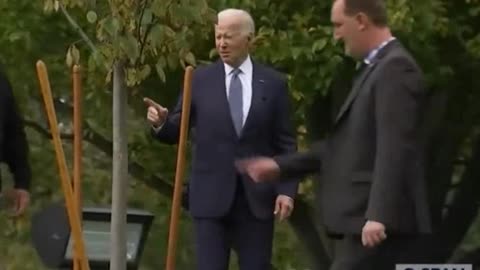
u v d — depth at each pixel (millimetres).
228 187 14312
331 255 25766
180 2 12352
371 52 11422
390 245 11328
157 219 30141
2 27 22469
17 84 23578
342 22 11445
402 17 19547
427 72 21703
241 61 14438
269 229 14422
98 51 12445
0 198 14805
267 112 14367
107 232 13594
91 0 12594
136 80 12492
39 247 13430
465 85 23578
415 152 11117
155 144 26438
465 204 26672
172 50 12547
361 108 11297
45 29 22391
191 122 14594
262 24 20812
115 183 12562
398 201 11000
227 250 14484
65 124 26406
